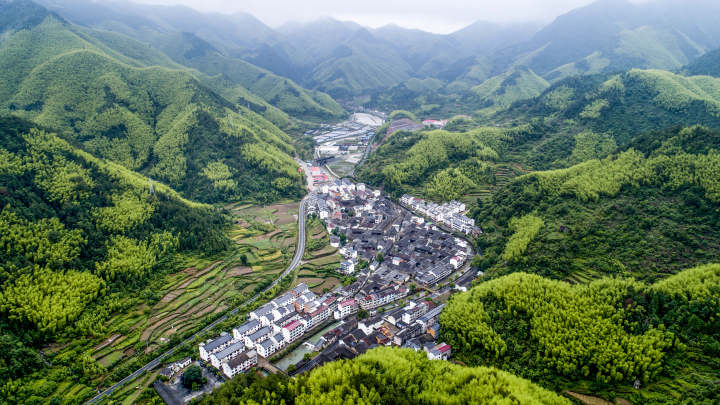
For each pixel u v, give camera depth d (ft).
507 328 630.33
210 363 633.61
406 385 485.56
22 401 537.24
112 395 568.82
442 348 629.10
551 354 567.18
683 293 574.97
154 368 622.95
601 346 538.06
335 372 488.85
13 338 602.03
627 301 604.08
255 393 477.77
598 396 505.66
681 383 483.51
